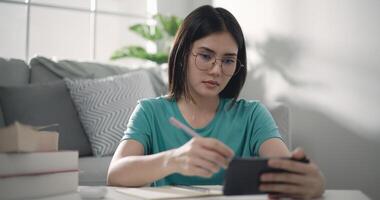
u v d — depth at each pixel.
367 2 1.82
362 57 1.84
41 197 0.67
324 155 2.08
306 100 2.21
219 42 1.17
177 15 3.39
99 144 2.10
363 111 1.84
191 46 1.22
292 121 2.31
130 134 1.23
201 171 0.80
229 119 1.32
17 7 2.84
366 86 1.82
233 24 1.21
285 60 2.38
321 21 2.09
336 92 2.00
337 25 1.99
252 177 0.70
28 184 0.65
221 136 1.29
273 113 1.94
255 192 0.70
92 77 2.45
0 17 2.79
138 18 3.28
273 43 2.48
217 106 1.34
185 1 3.42
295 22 2.29
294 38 2.30
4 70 2.32
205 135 1.28
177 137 1.27
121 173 0.98
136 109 1.32
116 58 2.93
